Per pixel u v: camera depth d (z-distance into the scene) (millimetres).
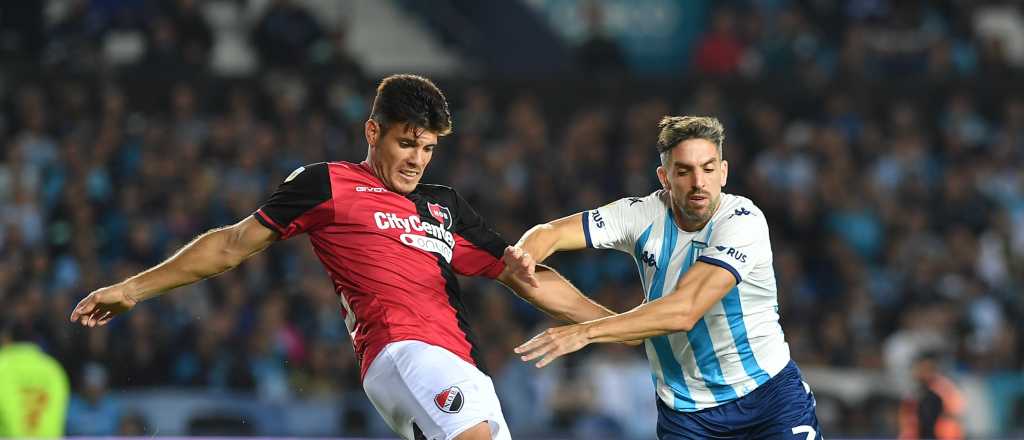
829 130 51375
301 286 40406
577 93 52094
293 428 35500
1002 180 51812
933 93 53844
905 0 59000
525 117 49250
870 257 48344
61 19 48688
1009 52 62094
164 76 47625
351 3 58719
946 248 48438
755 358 18609
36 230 41969
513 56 59531
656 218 18562
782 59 55875
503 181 46094
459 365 16547
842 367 42281
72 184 42875
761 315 18531
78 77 46719
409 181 17000
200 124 47156
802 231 47719
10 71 46125
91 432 34531
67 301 37500
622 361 38562
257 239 16688
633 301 42531
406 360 16344
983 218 50219
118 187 43906
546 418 37312
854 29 56094
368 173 17156
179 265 16656
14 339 35719
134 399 34969
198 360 37344
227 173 44438
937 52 56031
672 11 59281
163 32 48312
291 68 49406
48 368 27391
